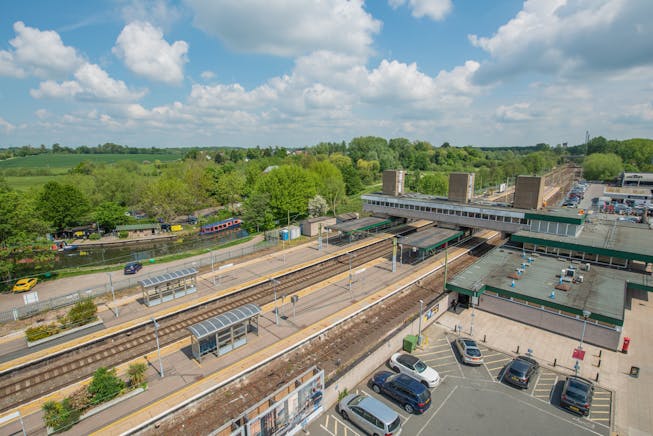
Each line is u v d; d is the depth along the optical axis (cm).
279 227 9056
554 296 3994
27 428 2523
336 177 12581
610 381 3062
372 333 3850
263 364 3262
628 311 4394
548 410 2731
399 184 7956
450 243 7138
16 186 13525
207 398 2858
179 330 3912
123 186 11438
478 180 16700
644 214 8875
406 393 2741
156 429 2544
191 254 6812
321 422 2612
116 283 5141
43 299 4750
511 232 6138
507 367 3180
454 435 2486
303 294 4728
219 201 12006
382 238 7362
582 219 5462
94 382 2702
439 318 4256
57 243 7962
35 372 3219
